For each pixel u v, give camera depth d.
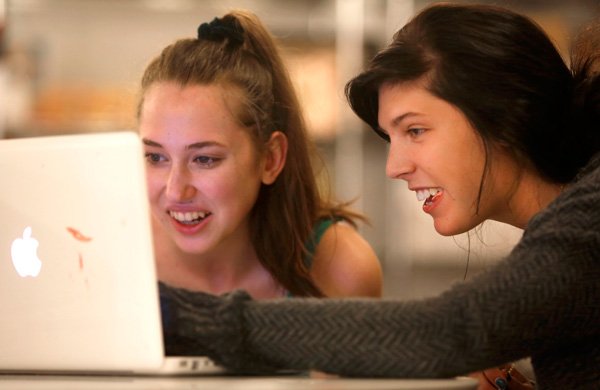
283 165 2.42
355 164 4.34
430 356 1.40
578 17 4.55
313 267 2.50
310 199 2.52
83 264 1.45
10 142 1.49
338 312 1.44
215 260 2.42
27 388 1.29
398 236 4.39
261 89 2.34
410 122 1.83
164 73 2.29
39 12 4.48
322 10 4.55
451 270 4.56
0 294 1.52
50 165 1.45
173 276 2.44
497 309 1.40
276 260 2.43
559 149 1.82
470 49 1.78
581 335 1.53
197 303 1.49
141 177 1.40
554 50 1.85
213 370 1.50
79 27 4.53
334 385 1.31
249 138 2.29
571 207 1.51
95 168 1.41
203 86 2.25
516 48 1.79
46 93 4.22
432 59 1.80
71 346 1.47
